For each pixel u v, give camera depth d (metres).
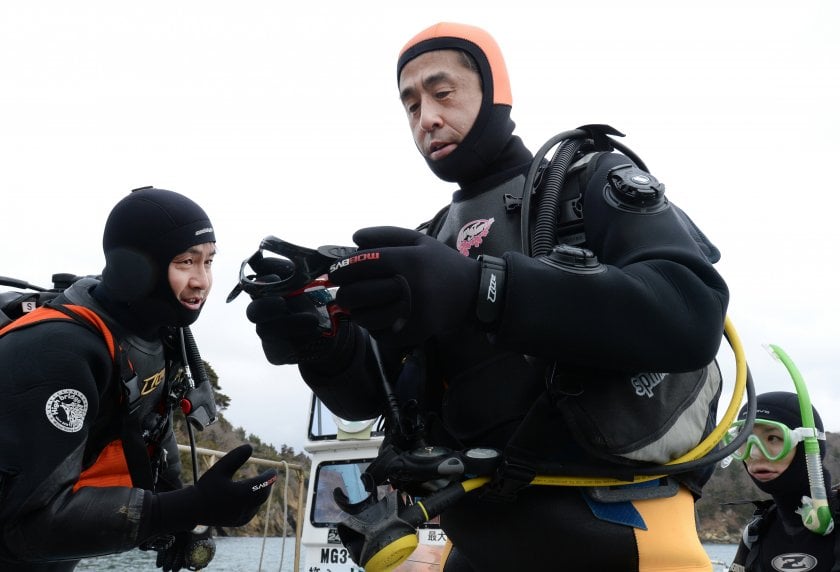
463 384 1.64
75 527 1.97
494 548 1.60
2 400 2.00
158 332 2.44
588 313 1.25
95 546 1.99
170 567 2.62
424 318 1.20
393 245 1.27
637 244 1.41
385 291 1.20
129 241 2.29
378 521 1.37
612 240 1.44
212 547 2.66
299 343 1.69
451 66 1.73
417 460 1.45
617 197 1.46
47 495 1.95
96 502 2.01
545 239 1.51
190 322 2.43
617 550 1.49
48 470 1.95
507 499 1.50
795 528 3.24
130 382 2.24
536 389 1.55
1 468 1.91
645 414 1.42
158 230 2.30
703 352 1.33
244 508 2.10
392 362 1.84
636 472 1.44
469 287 1.25
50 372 2.03
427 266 1.21
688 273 1.34
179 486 2.72
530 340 1.26
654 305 1.28
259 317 1.59
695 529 1.59
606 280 1.27
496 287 1.25
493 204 1.72
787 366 3.12
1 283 2.65
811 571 3.10
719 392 1.62
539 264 1.28
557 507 1.52
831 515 3.06
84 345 2.12
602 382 1.41
